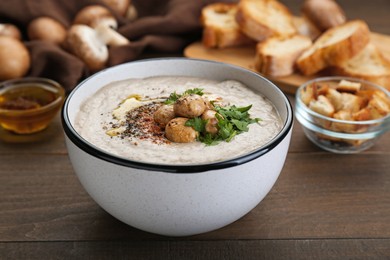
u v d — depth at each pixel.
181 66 0.58
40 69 0.72
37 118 0.63
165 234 0.48
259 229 0.51
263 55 0.72
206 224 0.46
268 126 0.50
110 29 0.76
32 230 0.51
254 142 0.48
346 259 0.48
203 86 0.57
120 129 0.51
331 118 0.59
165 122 0.50
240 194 0.45
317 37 0.82
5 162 0.59
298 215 0.52
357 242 0.50
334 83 0.66
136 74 0.58
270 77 0.73
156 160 0.46
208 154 0.47
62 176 0.57
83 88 0.54
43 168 0.58
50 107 0.63
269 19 0.81
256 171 0.45
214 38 0.79
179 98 0.50
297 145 0.62
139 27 0.79
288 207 0.53
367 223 0.52
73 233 0.50
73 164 0.47
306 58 0.72
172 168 0.43
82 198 0.54
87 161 0.45
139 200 0.45
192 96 0.49
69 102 0.51
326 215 0.52
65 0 0.79
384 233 0.51
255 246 0.49
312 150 0.61
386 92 0.63
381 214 0.53
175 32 0.80
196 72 0.58
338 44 0.71
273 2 0.84
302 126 0.62
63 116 0.48
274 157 0.46
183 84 0.57
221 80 0.58
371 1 0.98
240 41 0.81
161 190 0.44
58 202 0.54
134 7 0.85
